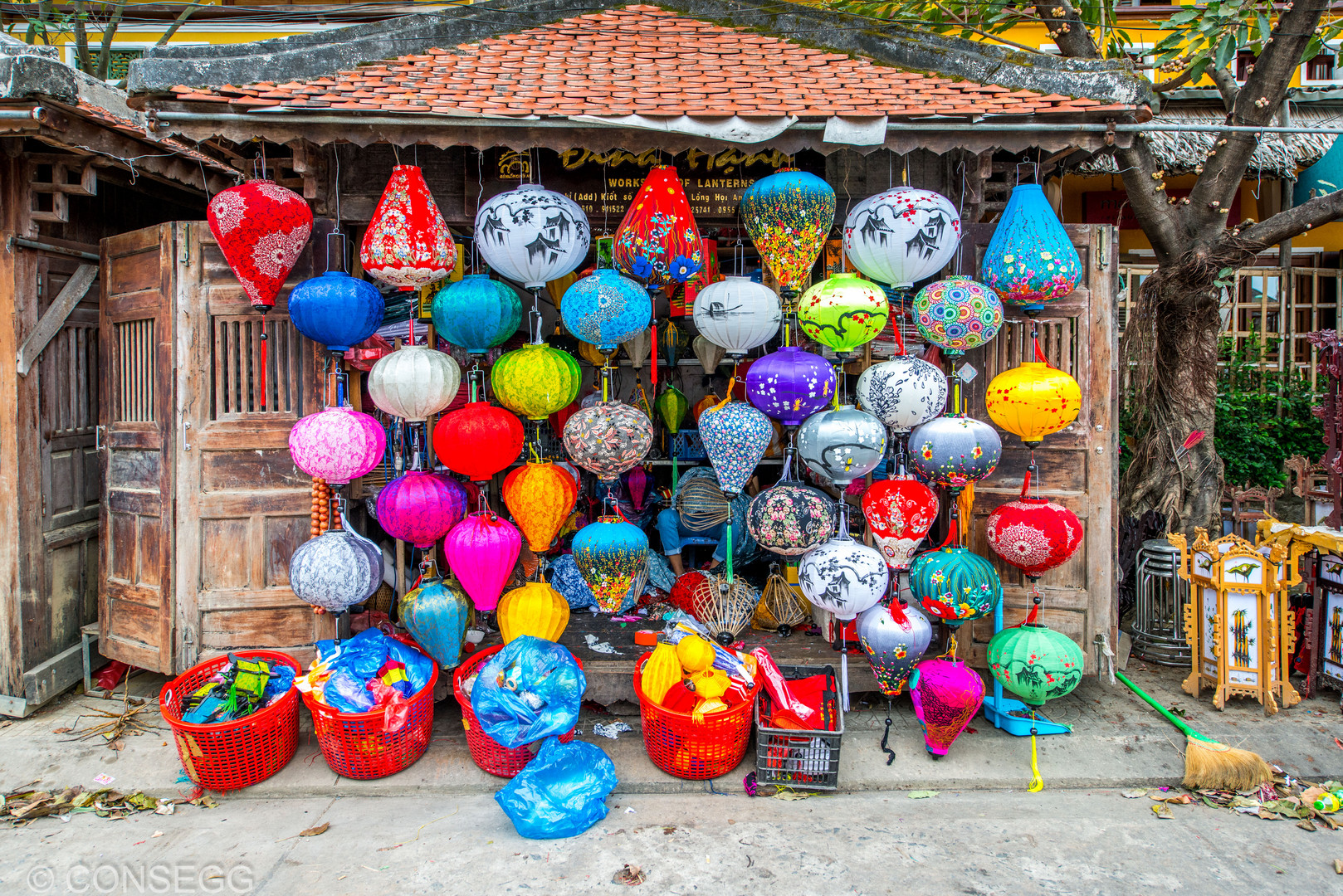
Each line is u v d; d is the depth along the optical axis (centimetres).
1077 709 394
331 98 321
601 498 511
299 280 387
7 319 390
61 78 349
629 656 394
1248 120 462
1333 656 395
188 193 516
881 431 344
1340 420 451
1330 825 301
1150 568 460
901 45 382
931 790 332
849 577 337
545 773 311
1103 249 391
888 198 338
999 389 354
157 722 389
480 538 349
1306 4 425
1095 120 335
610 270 358
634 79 359
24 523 396
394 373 341
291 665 364
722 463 361
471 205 389
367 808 320
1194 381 502
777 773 328
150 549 397
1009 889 266
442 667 376
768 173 395
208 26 845
